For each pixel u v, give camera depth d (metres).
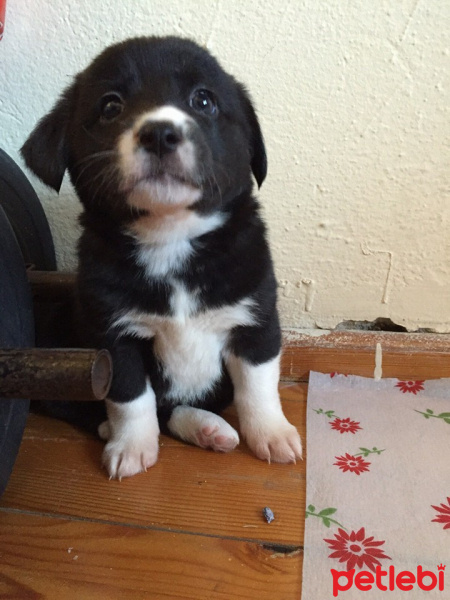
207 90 0.31
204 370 0.37
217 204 0.31
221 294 0.34
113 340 0.34
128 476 0.34
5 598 0.26
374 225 0.43
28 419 0.41
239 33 0.39
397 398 0.42
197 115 0.30
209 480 0.33
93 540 0.29
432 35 0.38
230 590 0.26
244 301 0.34
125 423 0.35
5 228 0.32
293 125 0.41
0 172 0.41
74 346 0.40
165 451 0.36
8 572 0.28
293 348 0.46
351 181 0.42
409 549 0.28
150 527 0.30
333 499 0.31
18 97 0.44
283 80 0.40
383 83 0.39
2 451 0.30
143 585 0.27
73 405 0.39
